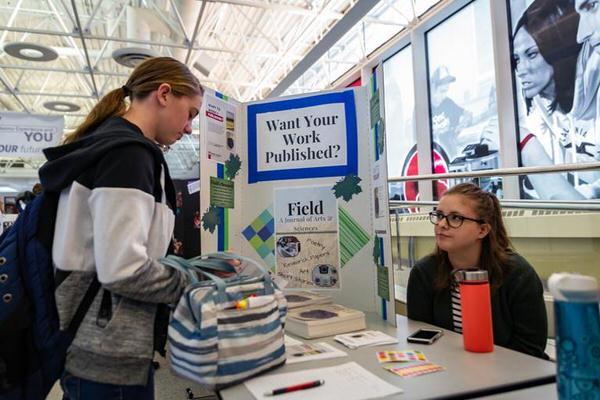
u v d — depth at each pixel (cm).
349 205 181
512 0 435
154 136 115
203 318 88
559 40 386
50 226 96
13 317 90
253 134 199
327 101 187
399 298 272
